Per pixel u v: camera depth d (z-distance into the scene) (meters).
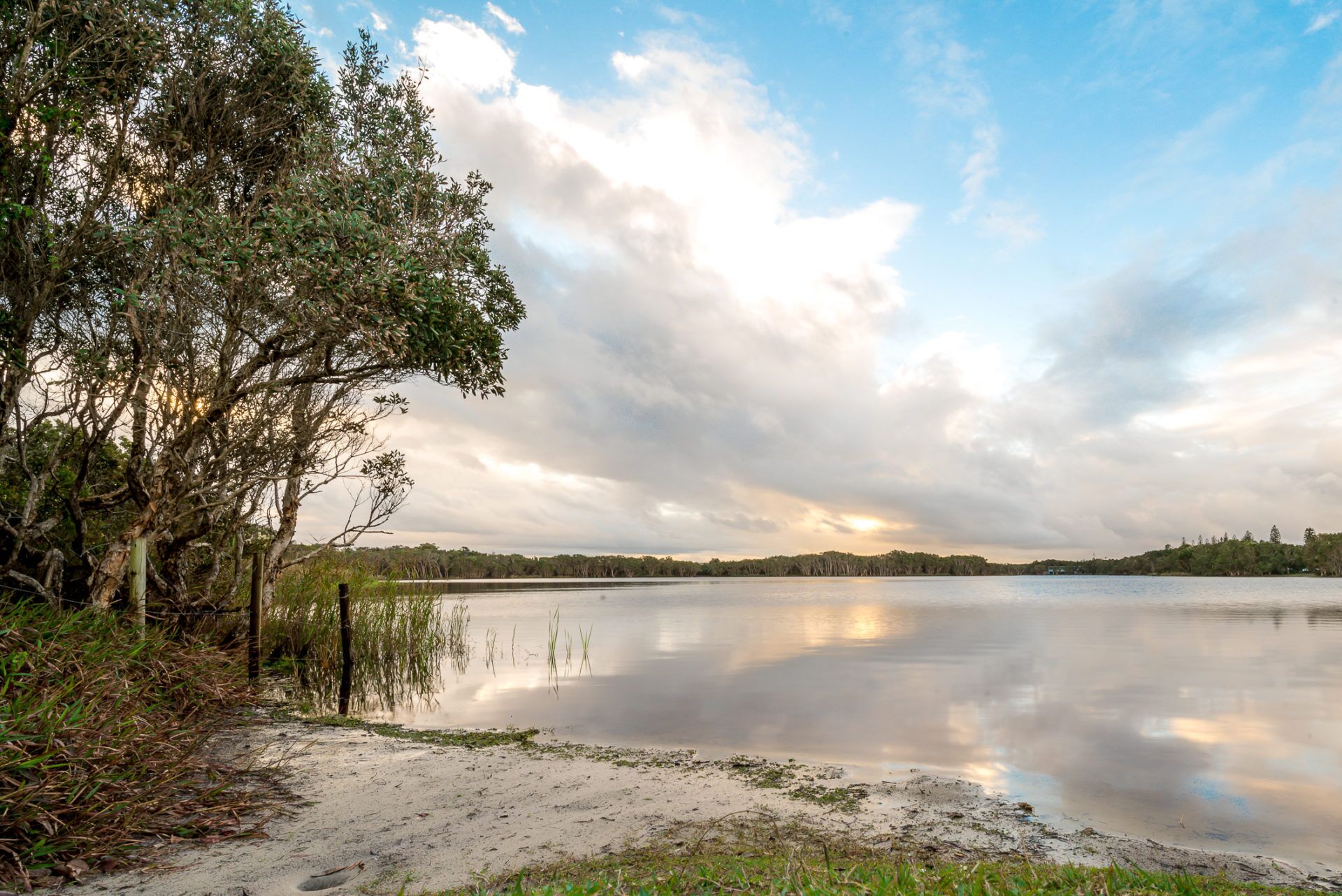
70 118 9.76
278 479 13.19
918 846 5.42
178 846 5.19
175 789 6.34
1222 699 12.77
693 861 4.76
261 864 4.89
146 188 11.59
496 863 4.89
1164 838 6.03
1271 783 7.69
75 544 12.25
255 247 9.59
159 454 11.49
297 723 10.10
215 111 11.93
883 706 12.14
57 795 5.00
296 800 6.50
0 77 9.58
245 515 14.25
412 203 11.42
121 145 10.88
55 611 9.57
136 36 10.59
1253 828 6.30
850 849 5.29
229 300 10.45
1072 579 183.12
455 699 13.19
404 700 13.16
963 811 6.44
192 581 15.35
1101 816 6.59
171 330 10.97
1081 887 3.91
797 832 5.73
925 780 7.49
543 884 4.35
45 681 6.71
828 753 8.92
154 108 11.55
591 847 5.25
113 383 11.13
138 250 10.59
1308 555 151.12
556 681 15.04
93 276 11.42
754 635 24.72
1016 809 6.58
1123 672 16.12
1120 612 39.75
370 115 12.92
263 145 12.97
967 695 13.15
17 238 9.81
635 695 13.37
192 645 10.86
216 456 12.47
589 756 8.48
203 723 8.91
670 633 25.38
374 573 18.00
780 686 14.28
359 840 5.42
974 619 33.78
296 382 11.26
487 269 12.30
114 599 12.05
